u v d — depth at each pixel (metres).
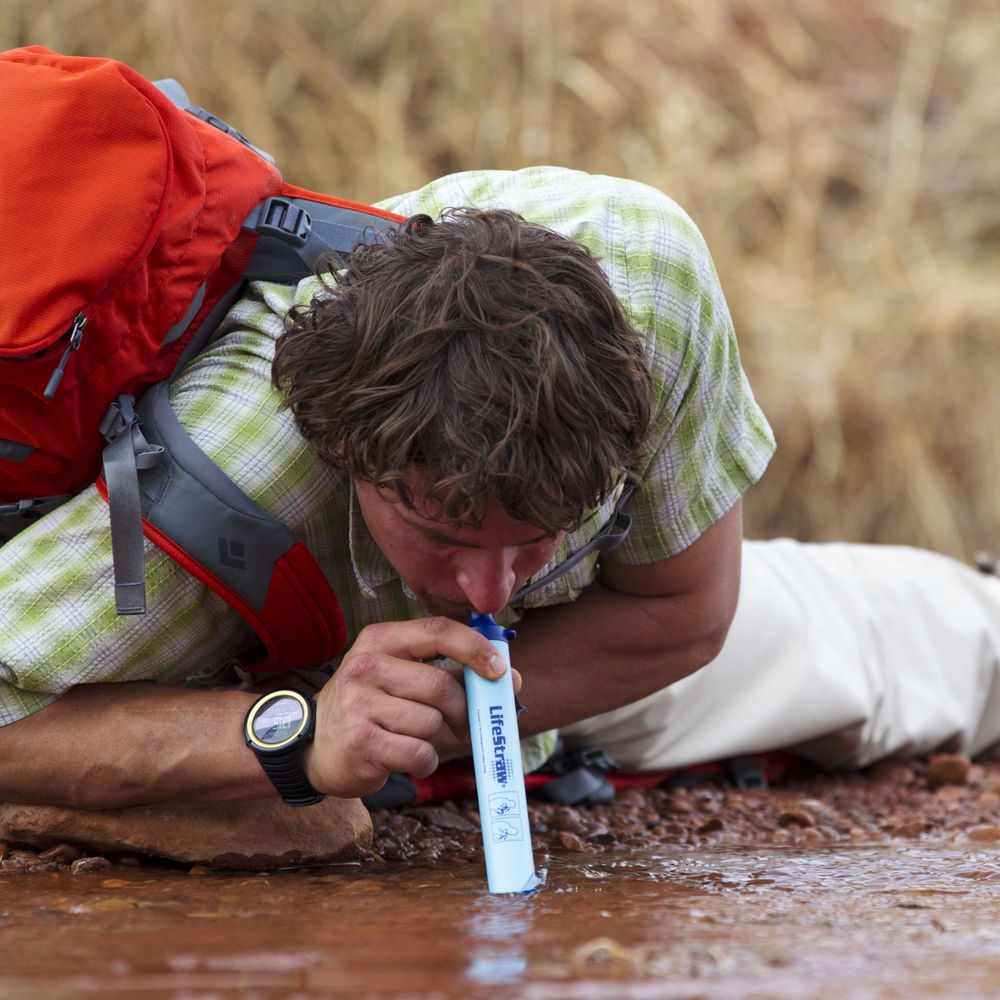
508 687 4.90
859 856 6.01
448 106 17.41
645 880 5.26
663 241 5.22
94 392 4.89
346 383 4.36
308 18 17.42
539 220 5.30
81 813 5.53
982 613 9.48
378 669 4.90
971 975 3.58
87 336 4.76
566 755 7.96
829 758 8.85
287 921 4.35
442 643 4.84
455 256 4.39
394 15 17.47
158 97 4.96
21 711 5.30
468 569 4.49
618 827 7.07
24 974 3.60
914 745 9.02
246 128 16.55
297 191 5.43
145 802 5.39
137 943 3.99
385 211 5.55
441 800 7.29
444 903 4.69
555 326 4.30
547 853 6.12
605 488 4.47
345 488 5.12
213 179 5.07
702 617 5.88
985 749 9.72
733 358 5.61
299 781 5.07
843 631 8.80
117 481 4.90
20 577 5.14
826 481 15.94
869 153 18.25
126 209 4.72
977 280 16.95
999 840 6.69
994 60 19.28
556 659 5.90
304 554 5.02
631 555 5.68
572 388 4.20
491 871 4.89
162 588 5.07
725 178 17.34
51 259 4.63
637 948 3.88
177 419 5.02
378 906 4.63
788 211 17.38
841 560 9.30
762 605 8.58
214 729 5.18
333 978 3.54
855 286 16.95
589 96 17.47
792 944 3.97
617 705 6.07
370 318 4.36
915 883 5.21
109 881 5.20
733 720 8.38
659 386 5.14
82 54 16.52
